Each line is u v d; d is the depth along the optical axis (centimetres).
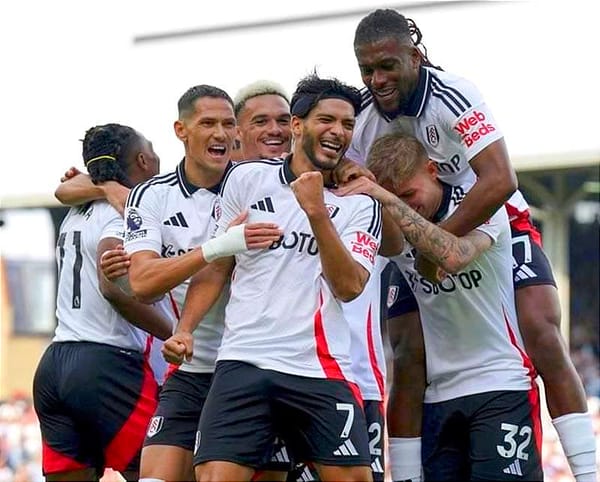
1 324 9612
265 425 1819
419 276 2089
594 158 5097
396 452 2178
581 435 2111
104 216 2278
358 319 2034
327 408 1806
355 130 2116
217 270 1928
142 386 2286
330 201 1859
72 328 2300
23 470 5706
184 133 2048
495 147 1947
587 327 6869
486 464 2066
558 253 5481
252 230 1828
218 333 2033
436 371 2117
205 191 2048
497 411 2066
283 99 2380
